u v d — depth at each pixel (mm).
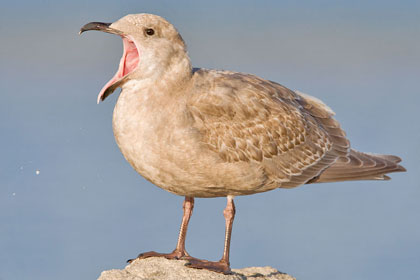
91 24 12453
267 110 13492
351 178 14664
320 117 15172
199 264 12797
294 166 13945
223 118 12797
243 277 13102
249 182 13195
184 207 13711
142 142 12227
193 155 12383
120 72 12648
